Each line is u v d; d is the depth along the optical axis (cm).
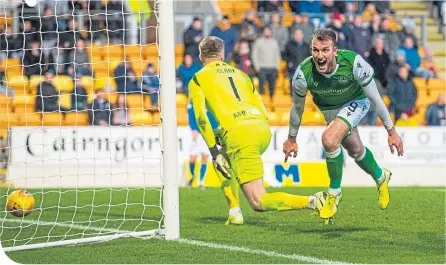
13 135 2853
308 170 2897
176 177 1398
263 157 2950
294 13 3550
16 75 3275
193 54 3297
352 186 2800
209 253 1248
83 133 2897
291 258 1198
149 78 3231
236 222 1598
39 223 1697
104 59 3450
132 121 3200
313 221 1639
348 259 1192
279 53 3441
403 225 1579
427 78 3697
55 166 2875
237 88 1490
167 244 1341
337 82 1379
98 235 1492
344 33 3416
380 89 3334
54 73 3250
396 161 3062
